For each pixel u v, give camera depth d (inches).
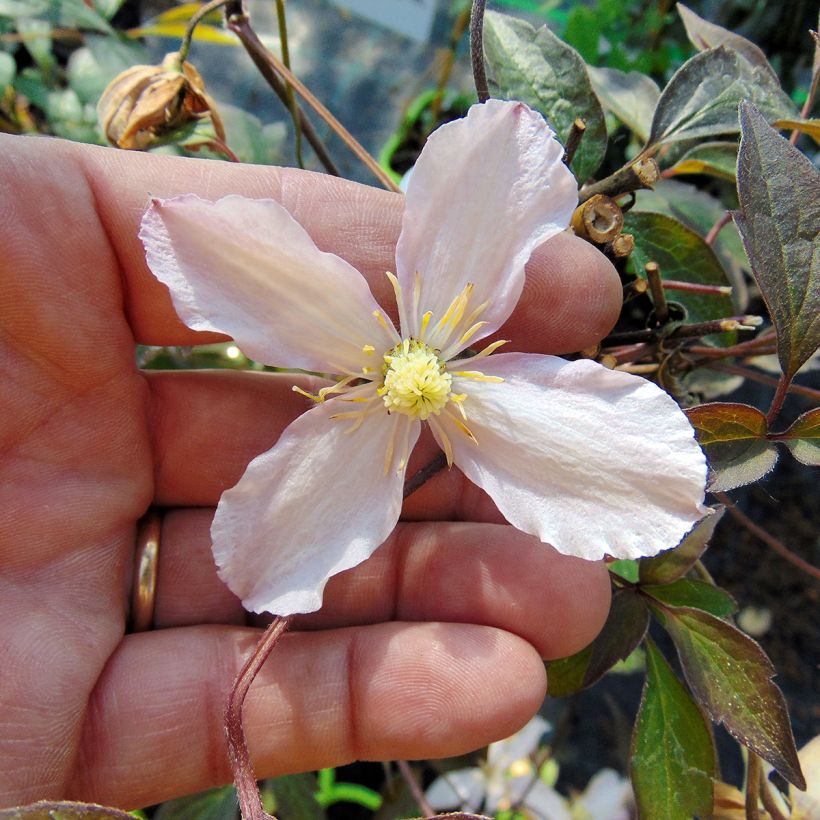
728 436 3.8
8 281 4.0
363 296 3.9
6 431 4.3
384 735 4.5
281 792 6.2
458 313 4.0
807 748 4.8
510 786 7.1
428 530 4.9
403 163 7.8
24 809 3.1
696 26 5.2
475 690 4.4
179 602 5.0
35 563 4.4
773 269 3.6
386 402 4.1
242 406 4.9
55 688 4.2
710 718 4.4
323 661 4.6
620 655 4.6
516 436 4.0
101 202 4.3
